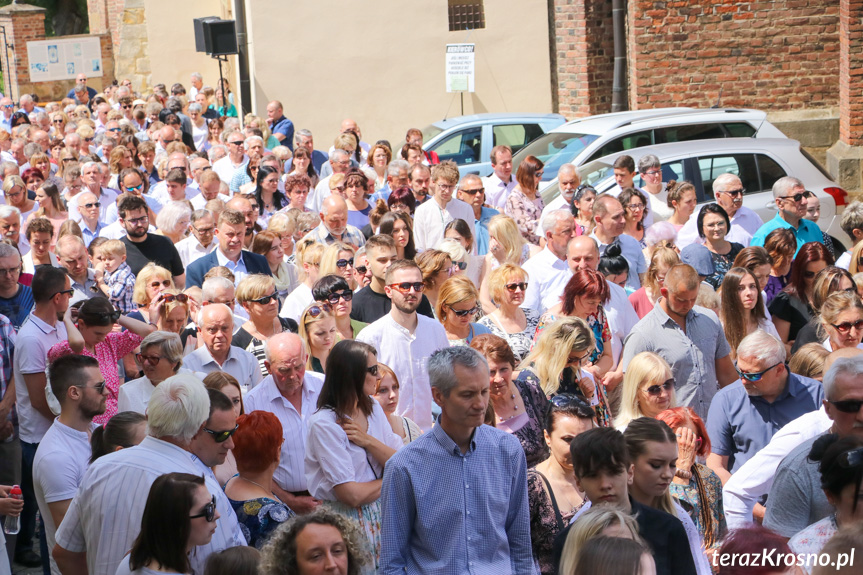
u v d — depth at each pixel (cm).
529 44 2131
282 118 1894
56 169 1623
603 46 2073
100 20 3775
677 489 532
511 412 612
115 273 920
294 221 1094
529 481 518
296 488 629
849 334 673
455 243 911
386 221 980
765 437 624
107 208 1268
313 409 645
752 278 778
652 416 611
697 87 1870
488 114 1856
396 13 2119
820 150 1850
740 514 557
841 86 1794
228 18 2558
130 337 734
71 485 581
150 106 2128
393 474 466
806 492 478
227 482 582
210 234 1020
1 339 734
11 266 800
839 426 506
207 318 691
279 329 766
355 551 414
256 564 426
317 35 2116
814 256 837
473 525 465
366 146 1809
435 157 1664
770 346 612
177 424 497
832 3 1822
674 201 1116
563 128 1591
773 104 1870
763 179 1356
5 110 2428
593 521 387
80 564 514
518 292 769
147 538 440
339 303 744
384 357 711
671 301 727
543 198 1420
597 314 738
